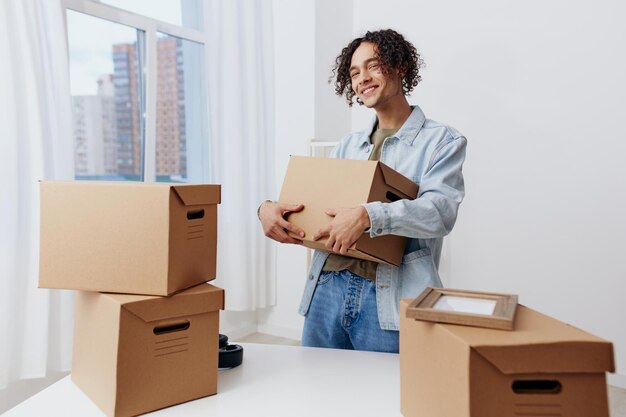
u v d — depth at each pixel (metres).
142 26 2.76
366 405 0.95
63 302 2.16
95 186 0.96
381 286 1.31
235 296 3.10
